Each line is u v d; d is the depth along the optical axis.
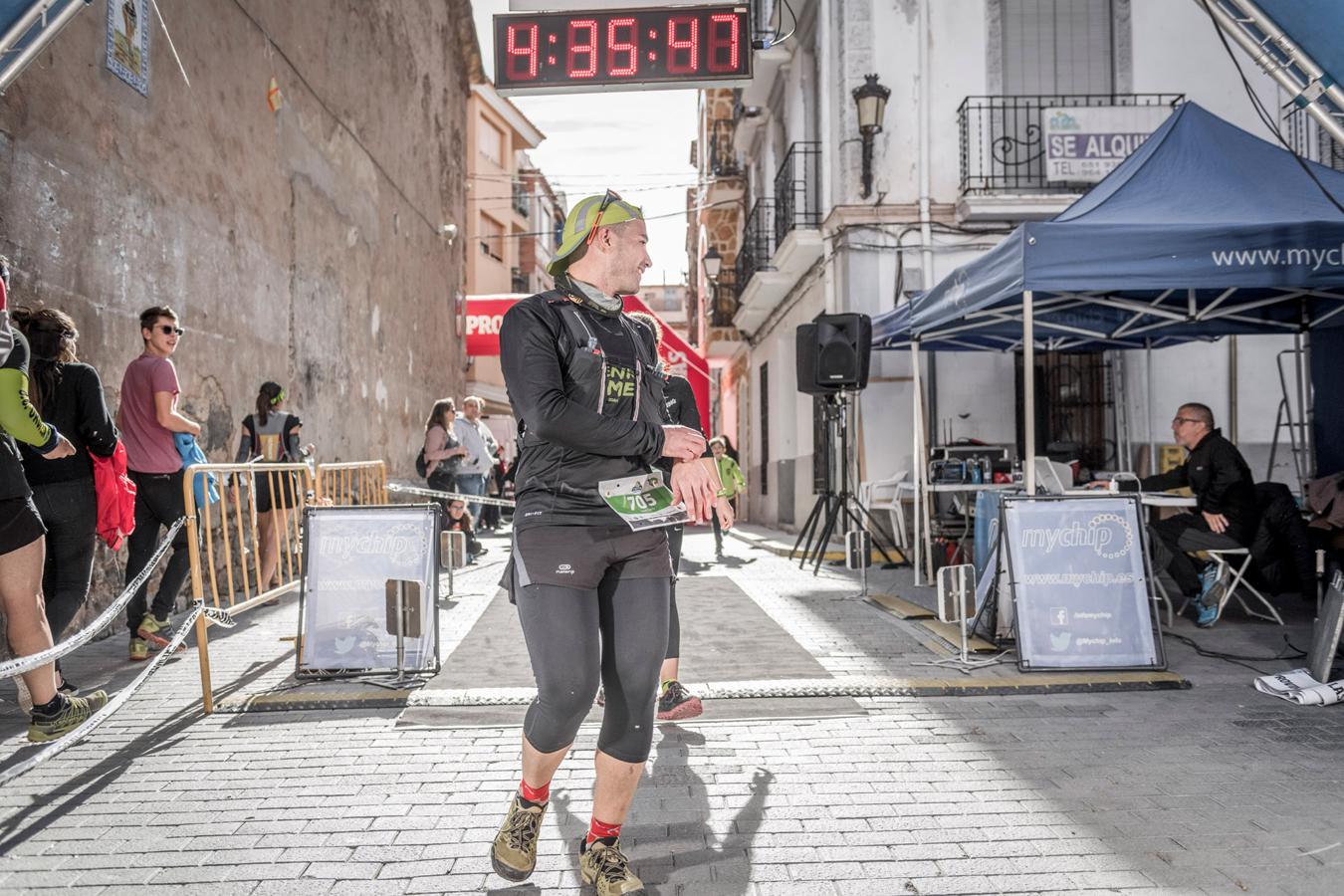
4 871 2.82
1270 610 6.57
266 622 6.91
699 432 2.45
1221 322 8.72
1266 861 2.80
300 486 7.11
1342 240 5.54
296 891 2.68
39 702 3.98
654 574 2.57
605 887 2.54
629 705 2.52
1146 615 5.20
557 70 7.86
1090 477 10.73
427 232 17.39
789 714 4.42
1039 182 12.12
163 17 7.52
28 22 4.01
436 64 18.28
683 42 7.85
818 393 9.45
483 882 2.73
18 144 5.69
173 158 7.66
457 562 8.00
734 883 2.69
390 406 14.66
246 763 3.80
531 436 2.57
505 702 4.58
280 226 10.02
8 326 3.66
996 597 5.57
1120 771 3.62
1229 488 6.53
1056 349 10.41
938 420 12.03
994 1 12.27
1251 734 4.08
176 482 5.72
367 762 3.80
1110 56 12.48
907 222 12.09
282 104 10.09
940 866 2.79
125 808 3.32
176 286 7.69
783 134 17.39
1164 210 6.11
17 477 3.82
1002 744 3.97
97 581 6.39
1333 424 8.78
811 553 11.92
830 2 12.75
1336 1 4.25
